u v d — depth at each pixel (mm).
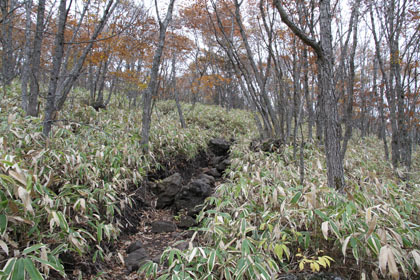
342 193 3316
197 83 11195
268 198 3324
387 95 6672
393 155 5969
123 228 3971
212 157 8203
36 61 4441
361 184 3654
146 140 5582
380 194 3102
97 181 3656
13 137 3314
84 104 7293
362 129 8859
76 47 6816
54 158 3402
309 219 2621
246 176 4238
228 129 11539
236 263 2375
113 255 3357
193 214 4492
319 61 3490
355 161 5746
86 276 2834
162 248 3680
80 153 3639
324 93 3477
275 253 2324
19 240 2463
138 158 4875
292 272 2537
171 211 4918
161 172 5945
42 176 3100
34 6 6668
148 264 2533
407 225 2520
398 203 3146
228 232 2811
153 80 5711
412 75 7328
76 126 5445
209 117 12195
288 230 2740
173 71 9227
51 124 4059
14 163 2209
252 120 13062
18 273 1750
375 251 2131
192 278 2260
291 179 4160
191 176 6715
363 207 2922
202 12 8656
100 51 7188
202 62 12945
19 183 2201
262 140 7406
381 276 2445
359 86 9773
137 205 4648
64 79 5426
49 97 3838
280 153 5973
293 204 2805
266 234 2705
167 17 5883
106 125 5953
